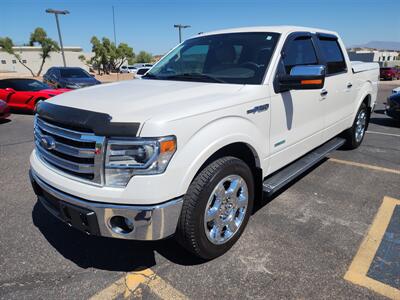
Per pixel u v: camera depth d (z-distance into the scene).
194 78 3.39
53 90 11.77
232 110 2.67
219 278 2.60
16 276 2.65
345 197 3.98
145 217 2.20
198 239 2.54
